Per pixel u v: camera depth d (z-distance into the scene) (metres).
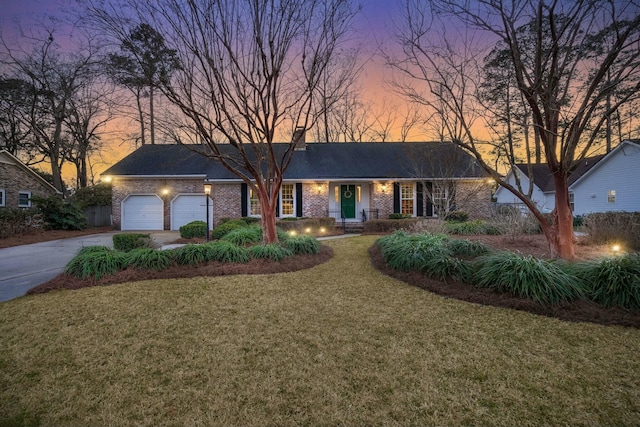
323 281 5.53
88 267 5.52
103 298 4.55
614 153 16.77
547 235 6.11
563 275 4.25
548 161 5.88
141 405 2.22
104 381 2.51
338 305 4.29
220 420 2.07
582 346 3.06
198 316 3.89
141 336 3.33
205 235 11.95
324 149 17.00
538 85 5.27
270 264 6.45
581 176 18.64
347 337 3.30
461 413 2.13
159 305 4.27
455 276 5.11
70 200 16.61
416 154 14.26
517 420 2.06
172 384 2.47
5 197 15.52
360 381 2.51
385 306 4.25
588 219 9.35
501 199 27.17
